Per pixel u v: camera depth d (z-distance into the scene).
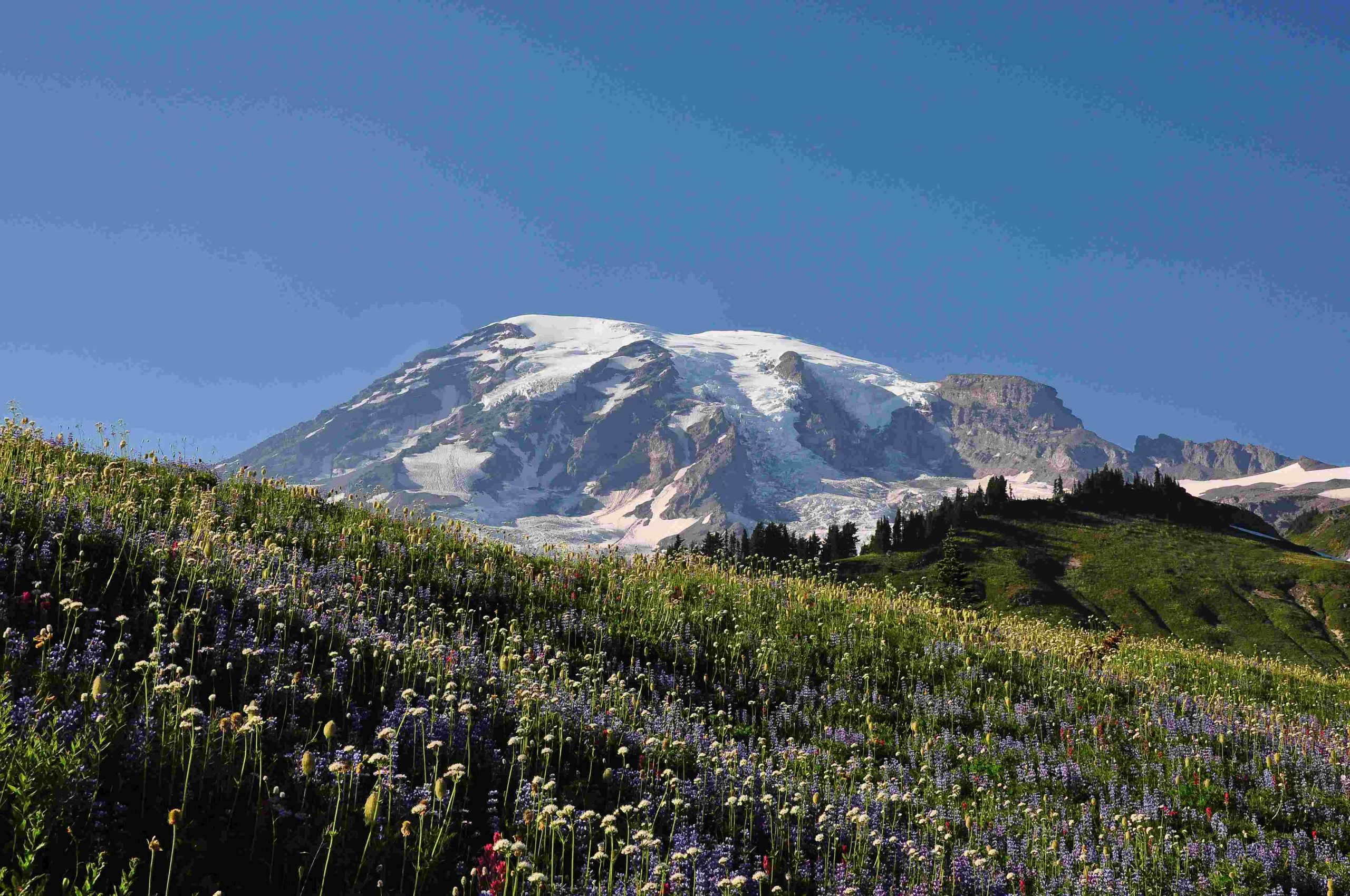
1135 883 10.84
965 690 19.47
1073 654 24.95
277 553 15.91
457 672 12.38
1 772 6.64
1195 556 150.62
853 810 9.49
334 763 7.95
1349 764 16.52
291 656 11.27
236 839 7.52
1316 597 134.75
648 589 22.11
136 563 12.72
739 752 12.62
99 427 18.70
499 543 23.25
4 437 18.02
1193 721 18.91
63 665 9.09
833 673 19.75
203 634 11.29
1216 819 13.30
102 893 6.01
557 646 16.86
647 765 11.29
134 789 7.64
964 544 150.62
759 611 23.27
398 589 17.25
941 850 9.98
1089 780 14.95
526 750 9.88
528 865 7.44
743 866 9.02
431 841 8.12
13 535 12.19
